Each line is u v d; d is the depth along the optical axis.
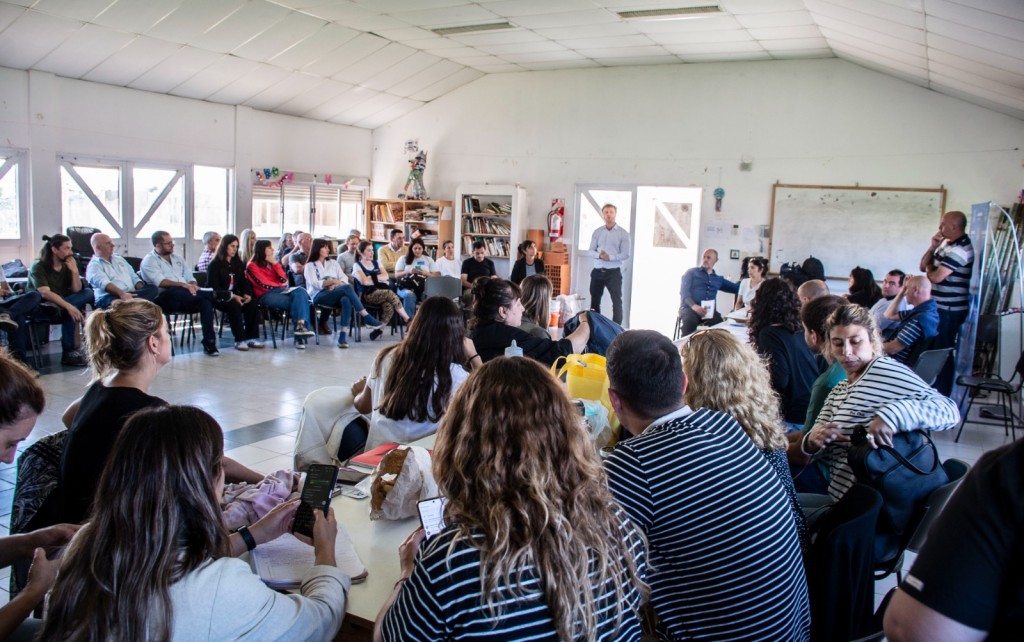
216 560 1.25
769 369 3.21
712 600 1.50
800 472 2.63
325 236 10.93
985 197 7.73
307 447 2.96
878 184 8.23
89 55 7.24
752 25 7.09
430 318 2.59
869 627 1.86
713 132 9.05
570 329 4.13
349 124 11.02
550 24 7.58
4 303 5.96
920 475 2.13
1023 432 5.54
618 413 1.72
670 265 9.77
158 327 2.04
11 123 7.17
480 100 10.48
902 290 5.69
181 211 8.98
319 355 7.30
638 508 1.48
